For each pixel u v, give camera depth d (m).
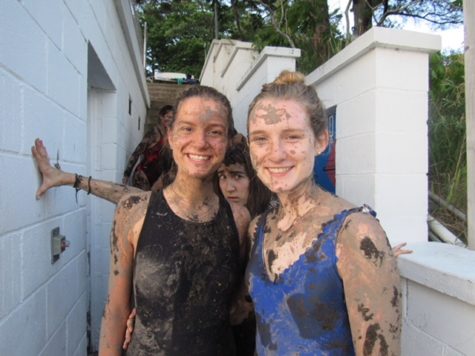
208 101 1.28
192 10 15.55
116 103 3.62
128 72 4.82
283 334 1.07
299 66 3.77
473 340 1.29
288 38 3.80
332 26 3.79
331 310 1.03
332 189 2.47
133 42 4.96
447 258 1.54
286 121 1.10
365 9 3.40
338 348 1.03
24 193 1.36
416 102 1.98
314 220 1.10
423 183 1.99
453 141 2.44
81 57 2.18
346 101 2.25
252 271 1.19
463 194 2.18
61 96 1.79
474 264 1.44
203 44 16.41
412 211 1.98
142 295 1.26
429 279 1.44
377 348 0.96
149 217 1.29
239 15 5.55
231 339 1.40
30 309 1.42
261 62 3.79
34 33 1.44
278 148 1.11
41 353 1.55
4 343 1.20
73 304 2.09
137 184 3.74
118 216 1.33
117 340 1.36
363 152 2.06
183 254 1.26
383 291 0.97
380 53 1.94
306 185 1.15
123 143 4.29
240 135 1.96
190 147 1.27
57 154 1.74
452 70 2.98
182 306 1.26
